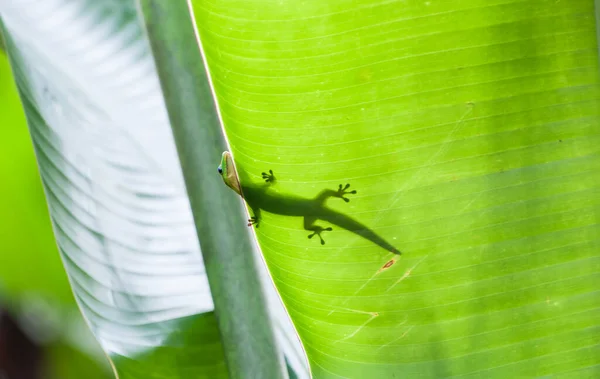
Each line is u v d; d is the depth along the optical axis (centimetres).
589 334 125
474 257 125
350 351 127
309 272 127
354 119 124
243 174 127
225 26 124
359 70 123
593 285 125
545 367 125
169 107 126
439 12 122
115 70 129
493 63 123
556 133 124
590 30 122
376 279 126
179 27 125
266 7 123
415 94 123
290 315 128
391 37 123
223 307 128
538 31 122
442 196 125
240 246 128
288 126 125
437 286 125
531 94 123
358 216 125
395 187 125
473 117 123
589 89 123
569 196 124
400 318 126
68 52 129
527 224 124
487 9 122
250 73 124
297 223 126
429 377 126
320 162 125
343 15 122
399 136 124
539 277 125
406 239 125
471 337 126
